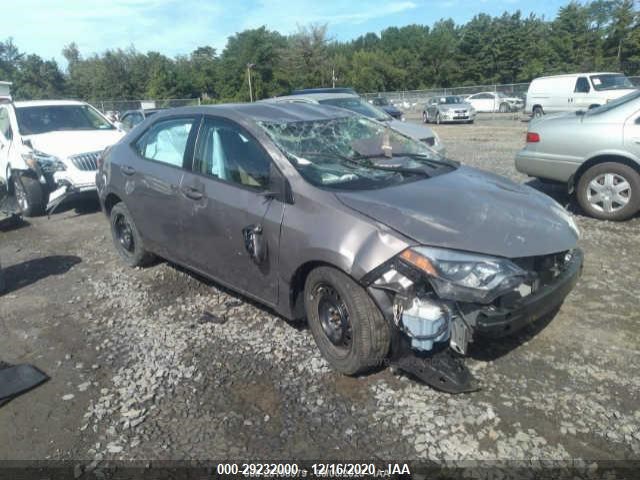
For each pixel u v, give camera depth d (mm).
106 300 4516
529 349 3389
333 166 3529
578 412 2787
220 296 4426
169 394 3105
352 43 98438
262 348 3545
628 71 44656
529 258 2938
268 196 3387
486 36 61719
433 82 65812
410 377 3139
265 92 59844
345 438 2676
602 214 6113
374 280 2803
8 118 8523
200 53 75000
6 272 5434
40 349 3746
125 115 17500
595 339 3479
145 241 4816
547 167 6477
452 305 2762
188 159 4148
